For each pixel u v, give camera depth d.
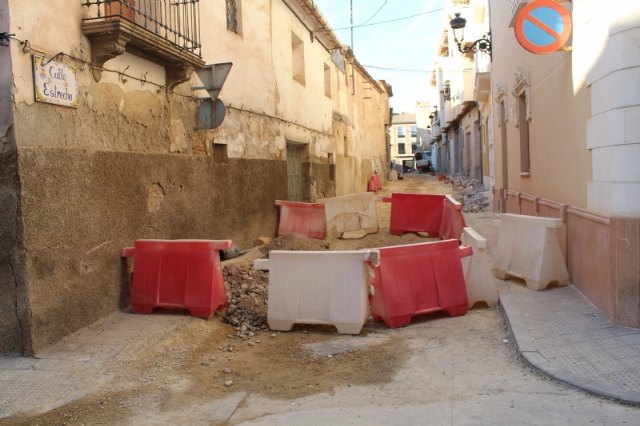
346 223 12.38
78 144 5.86
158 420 4.19
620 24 5.12
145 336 5.78
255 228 11.00
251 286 7.56
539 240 6.97
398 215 12.43
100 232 6.20
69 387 4.74
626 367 4.42
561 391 4.21
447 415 3.93
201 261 6.48
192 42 7.96
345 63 21.70
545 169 8.58
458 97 28.00
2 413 4.33
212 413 4.27
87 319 5.98
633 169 5.16
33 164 5.21
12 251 5.17
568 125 7.05
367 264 6.20
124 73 6.68
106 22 5.89
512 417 3.83
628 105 5.13
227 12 10.26
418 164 61.31
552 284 6.98
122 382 4.88
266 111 11.95
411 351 5.38
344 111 21.39
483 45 15.47
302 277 6.20
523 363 4.86
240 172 10.31
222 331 6.26
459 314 6.39
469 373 4.74
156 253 6.55
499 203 14.52
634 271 5.20
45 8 5.38
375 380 4.74
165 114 7.66
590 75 5.86
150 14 7.50
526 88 9.80
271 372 5.09
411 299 6.20
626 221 5.21
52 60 5.45
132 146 6.87
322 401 4.37
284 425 3.97
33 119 5.24
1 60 4.99
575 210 6.63
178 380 4.95
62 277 5.61
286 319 6.18
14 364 5.13
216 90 8.28
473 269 6.62
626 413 3.81
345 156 21.12
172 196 7.73
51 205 5.44
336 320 6.02
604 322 5.42
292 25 14.12
